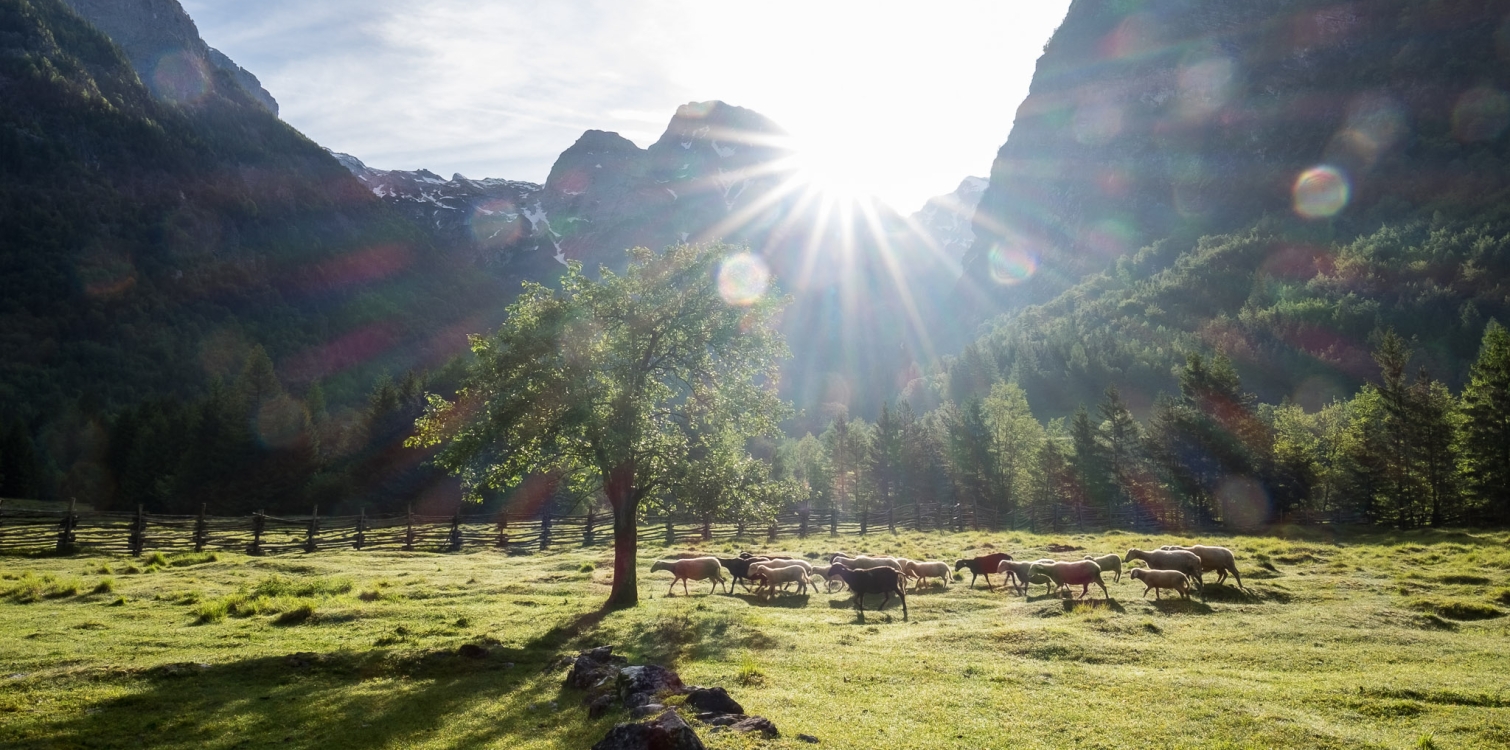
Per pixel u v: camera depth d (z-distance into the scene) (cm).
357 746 971
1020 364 13650
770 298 2298
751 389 2316
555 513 6931
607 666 1240
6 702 1162
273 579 2497
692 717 938
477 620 1902
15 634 1725
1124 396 12306
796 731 906
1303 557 2950
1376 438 5800
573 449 2150
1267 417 7894
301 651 1490
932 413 10631
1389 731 954
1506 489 5000
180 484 6869
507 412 1988
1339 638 1595
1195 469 6203
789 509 5716
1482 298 12669
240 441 7088
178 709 1145
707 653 1430
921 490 8525
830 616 1953
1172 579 2092
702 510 2211
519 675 1329
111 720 1088
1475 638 1611
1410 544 3409
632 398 2067
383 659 1429
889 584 1977
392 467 7450
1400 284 14038
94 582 2567
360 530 4284
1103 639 1545
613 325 2197
